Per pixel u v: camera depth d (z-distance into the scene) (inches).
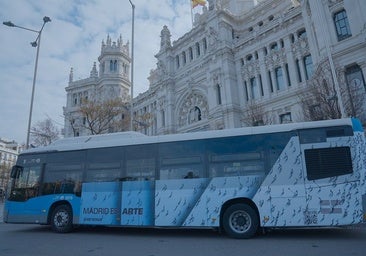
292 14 1413.6
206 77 1781.5
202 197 464.1
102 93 2554.1
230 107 1562.5
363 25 955.3
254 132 467.8
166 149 503.5
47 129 1722.4
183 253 353.1
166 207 478.3
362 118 866.1
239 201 458.0
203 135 491.5
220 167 467.8
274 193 434.3
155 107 2198.6
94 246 409.4
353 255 314.7
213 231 540.4
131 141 532.4
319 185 420.5
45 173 579.5
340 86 855.7
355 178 410.6
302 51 1360.7
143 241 445.7
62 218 553.9
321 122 446.0
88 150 558.6
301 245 380.5
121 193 510.6
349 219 400.8
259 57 1550.2
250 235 438.3
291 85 1382.9
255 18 1769.2
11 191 592.1
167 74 2032.5
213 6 1854.1
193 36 1948.8
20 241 462.6
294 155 439.5
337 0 1040.8
